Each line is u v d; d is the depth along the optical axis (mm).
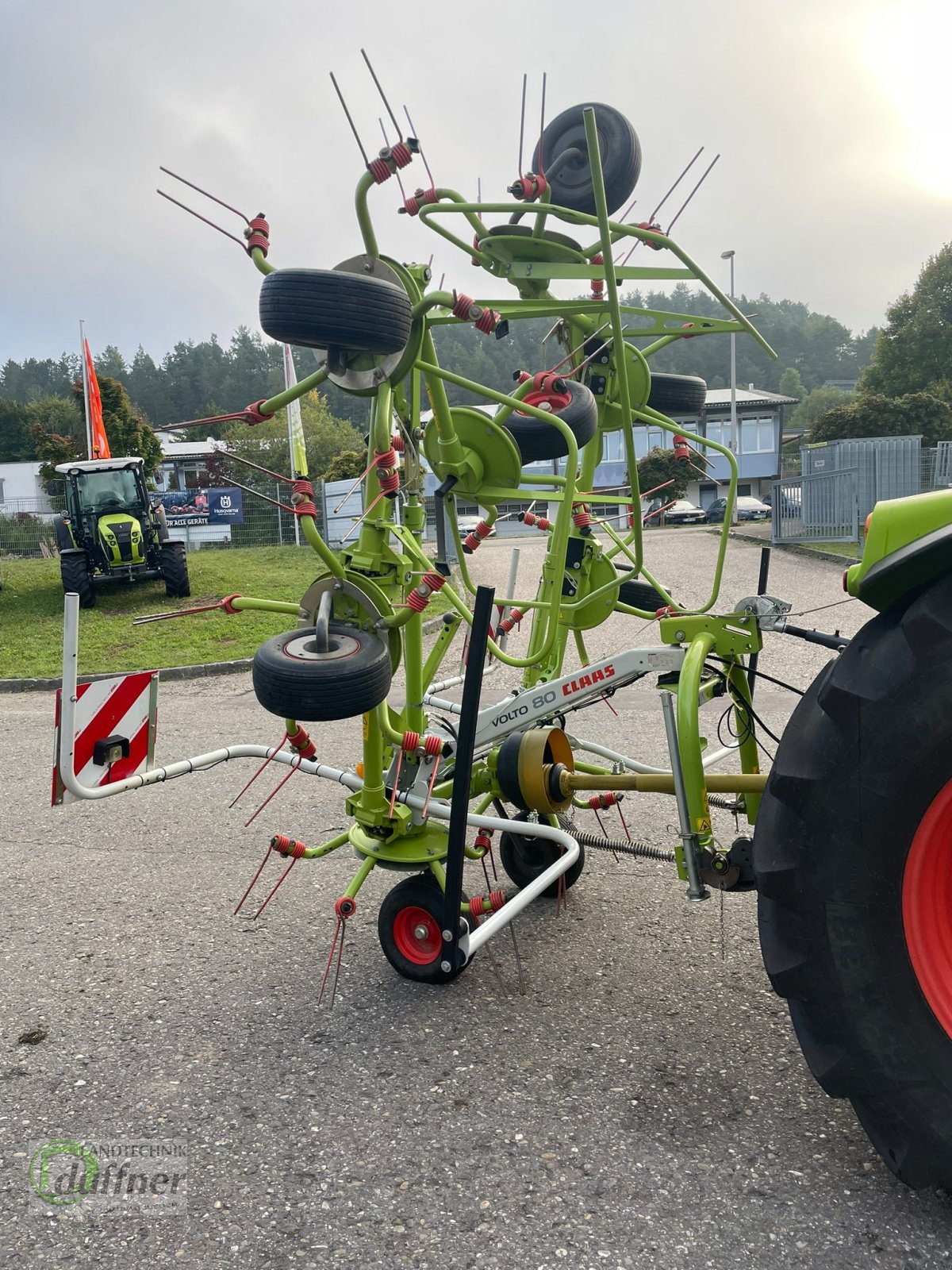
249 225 3129
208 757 3510
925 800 1911
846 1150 2309
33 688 10414
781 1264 1955
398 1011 3129
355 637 2988
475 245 3666
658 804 5172
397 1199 2221
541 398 3951
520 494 3625
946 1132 1935
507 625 3971
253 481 29219
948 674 1861
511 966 3400
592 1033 2920
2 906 4207
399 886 3303
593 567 4453
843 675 2010
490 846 4168
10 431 73125
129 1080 2791
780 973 2072
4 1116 2635
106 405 30500
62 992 3375
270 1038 2996
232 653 11664
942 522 1973
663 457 39219
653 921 3729
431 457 3703
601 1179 2248
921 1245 1991
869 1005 1974
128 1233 2156
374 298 2709
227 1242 2113
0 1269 2074
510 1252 2035
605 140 3750
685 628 2979
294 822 5227
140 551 15938
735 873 2588
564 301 3328
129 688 3293
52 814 5547
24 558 26344
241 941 3752
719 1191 2182
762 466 52531
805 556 18562
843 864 1980
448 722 3631
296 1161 2379
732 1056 2752
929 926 1979
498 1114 2525
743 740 3162
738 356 139125
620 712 7348
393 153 2787
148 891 4328
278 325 2711
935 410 46688
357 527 3375
